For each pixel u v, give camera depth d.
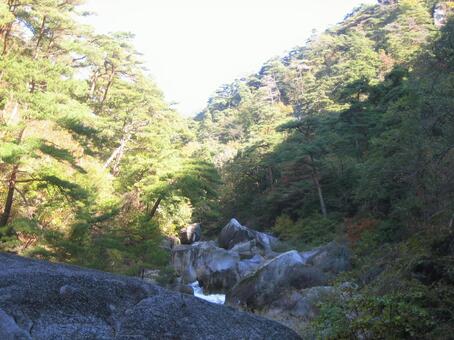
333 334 5.82
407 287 6.12
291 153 32.12
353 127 33.19
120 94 36.19
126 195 25.25
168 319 4.73
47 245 15.86
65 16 28.23
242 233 28.17
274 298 14.33
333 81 64.94
